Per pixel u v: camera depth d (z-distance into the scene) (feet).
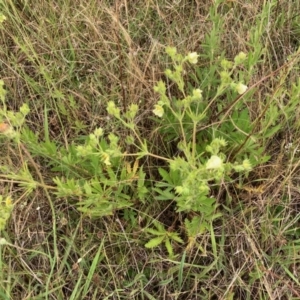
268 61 2.54
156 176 2.31
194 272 2.13
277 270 2.13
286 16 2.68
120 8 2.61
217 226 2.19
